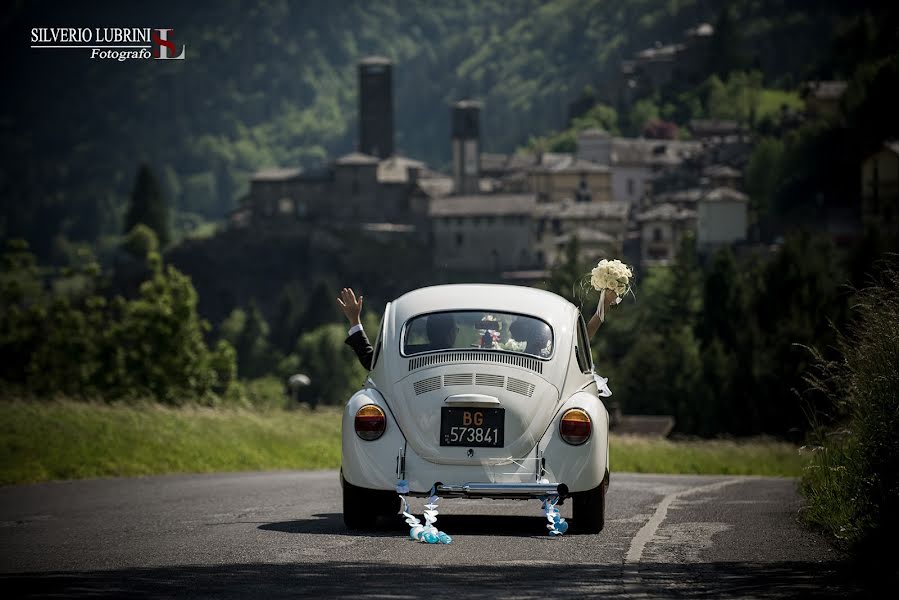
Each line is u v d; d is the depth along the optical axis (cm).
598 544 2277
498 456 2405
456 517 2802
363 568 1942
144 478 4328
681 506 3184
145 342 16088
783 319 15762
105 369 16075
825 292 16188
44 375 16988
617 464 7388
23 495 3459
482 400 2414
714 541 2333
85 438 5012
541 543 2278
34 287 17700
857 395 2600
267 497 3369
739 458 8175
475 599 1667
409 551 2150
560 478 2414
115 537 2377
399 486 2389
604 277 2805
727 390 15800
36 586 1769
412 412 2436
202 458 5366
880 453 2461
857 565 1998
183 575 1872
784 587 1797
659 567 1989
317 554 2106
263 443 6197
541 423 2433
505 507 3095
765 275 17050
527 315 2588
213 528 2523
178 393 15438
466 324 2561
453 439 2411
